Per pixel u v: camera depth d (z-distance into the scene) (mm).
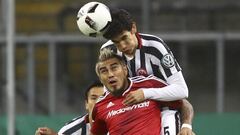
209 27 45062
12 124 33438
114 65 16812
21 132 34812
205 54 43375
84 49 42812
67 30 45969
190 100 42812
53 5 47375
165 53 17062
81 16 16875
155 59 17141
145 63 17188
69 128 21891
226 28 45438
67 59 41625
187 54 42688
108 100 17250
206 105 42562
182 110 17484
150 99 17000
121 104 17109
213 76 43000
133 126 16953
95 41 39594
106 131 17734
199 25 44875
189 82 42812
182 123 17312
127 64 17266
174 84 17000
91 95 20797
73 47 42469
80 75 42469
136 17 44156
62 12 46594
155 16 44344
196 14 45031
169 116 17172
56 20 46938
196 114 37312
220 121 35094
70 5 47062
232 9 45438
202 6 45188
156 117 17062
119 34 16734
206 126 35156
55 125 35000
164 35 38969
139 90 16828
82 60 42812
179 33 39250
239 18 45438
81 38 39438
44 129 19266
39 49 43656
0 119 34531
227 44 43031
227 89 42969
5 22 42062
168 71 17047
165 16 44625
